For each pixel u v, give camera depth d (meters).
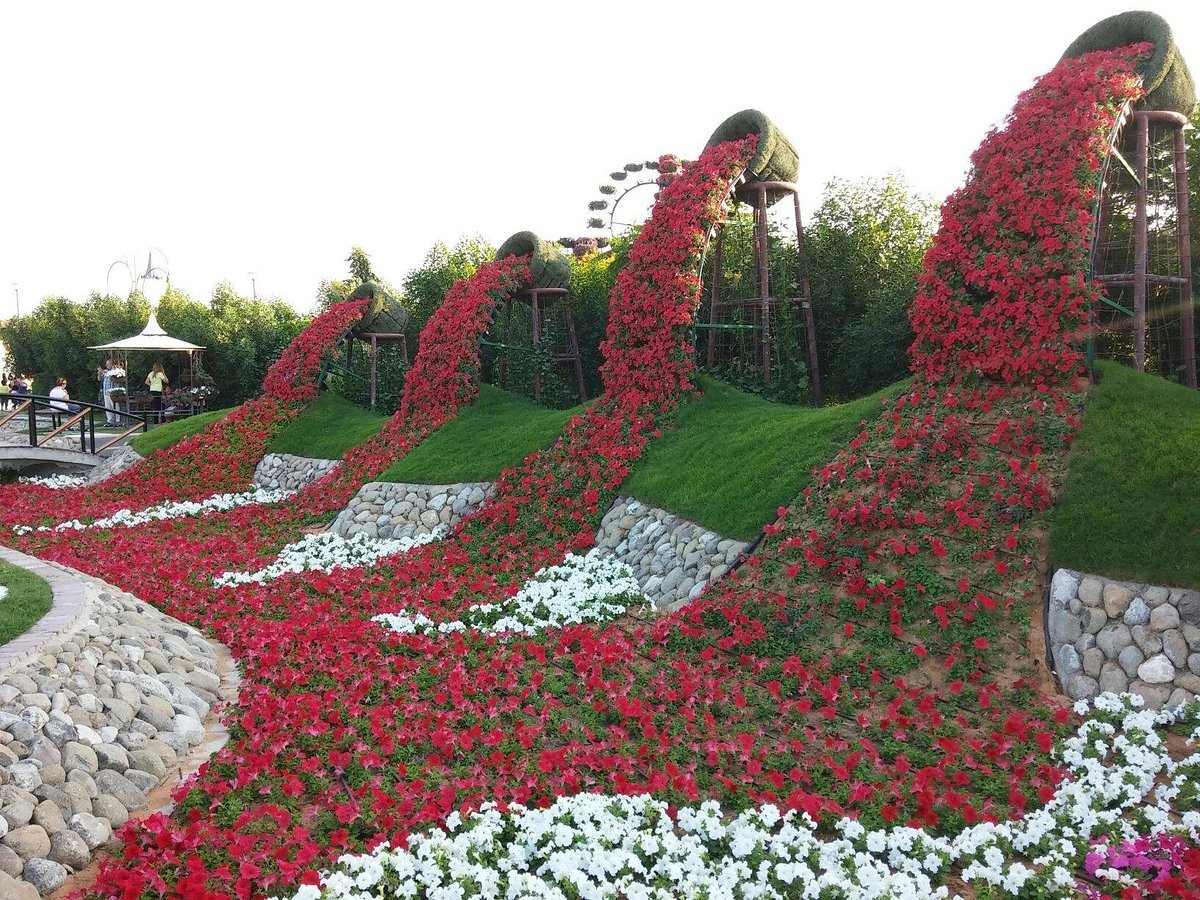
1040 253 9.44
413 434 17.44
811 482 9.63
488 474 14.21
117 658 6.57
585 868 4.71
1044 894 4.44
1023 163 9.80
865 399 11.16
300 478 18.61
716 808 5.11
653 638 8.34
